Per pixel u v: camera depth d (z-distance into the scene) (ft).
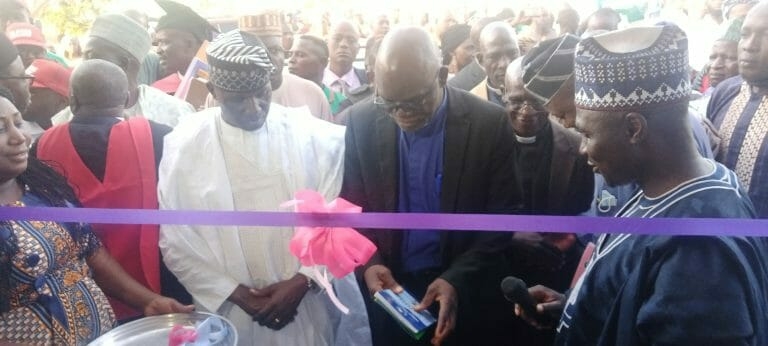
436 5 12.33
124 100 5.84
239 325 5.14
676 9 10.85
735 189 3.00
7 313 4.00
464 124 5.09
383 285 5.06
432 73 4.52
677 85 2.85
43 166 4.67
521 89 5.34
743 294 2.65
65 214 4.13
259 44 5.11
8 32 8.34
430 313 4.97
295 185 5.10
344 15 12.69
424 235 5.32
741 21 7.68
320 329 5.38
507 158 5.15
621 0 11.36
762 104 5.77
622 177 3.15
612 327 3.10
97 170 5.36
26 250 4.03
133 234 5.41
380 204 5.21
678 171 3.00
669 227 2.85
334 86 11.07
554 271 5.58
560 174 5.53
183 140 5.09
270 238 5.07
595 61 2.94
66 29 10.49
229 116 5.00
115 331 3.91
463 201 5.07
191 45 8.62
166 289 5.65
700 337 2.64
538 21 10.36
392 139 5.16
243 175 5.04
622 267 3.10
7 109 4.08
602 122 3.00
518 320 5.55
